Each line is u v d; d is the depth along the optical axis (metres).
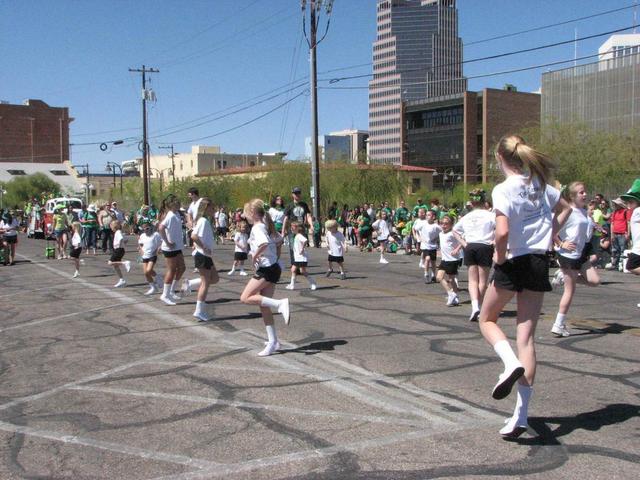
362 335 8.60
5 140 93.62
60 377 6.82
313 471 4.26
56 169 94.56
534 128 43.19
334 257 15.35
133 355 7.72
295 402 5.74
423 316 10.02
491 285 4.75
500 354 4.56
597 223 18.17
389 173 51.53
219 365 7.12
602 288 13.21
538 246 4.60
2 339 8.91
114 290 13.80
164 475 4.26
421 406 5.55
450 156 111.38
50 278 16.59
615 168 40.50
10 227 20.75
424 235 14.43
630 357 7.16
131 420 5.39
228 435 4.97
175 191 59.00
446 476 4.13
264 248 7.42
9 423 5.40
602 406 5.48
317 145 30.45
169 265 11.48
